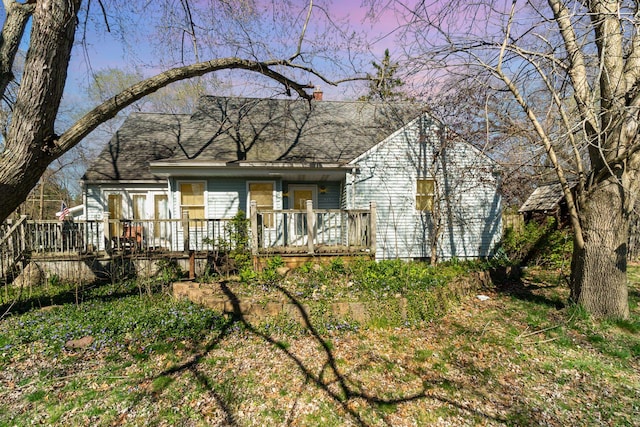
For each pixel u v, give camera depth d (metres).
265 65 7.53
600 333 5.62
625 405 3.96
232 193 11.32
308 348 5.39
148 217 12.20
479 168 9.77
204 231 11.12
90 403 3.96
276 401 4.08
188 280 8.65
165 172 10.18
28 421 3.65
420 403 4.07
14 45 6.14
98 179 11.62
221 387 4.32
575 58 5.77
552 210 12.68
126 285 8.85
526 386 4.40
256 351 5.29
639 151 5.58
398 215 11.05
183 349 5.32
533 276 9.84
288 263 8.22
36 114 4.75
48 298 7.75
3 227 8.58
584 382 4.45
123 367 4.78
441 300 6.96
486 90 6.64
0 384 4.32
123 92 5.56
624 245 5.95
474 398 4.17
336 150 11.48
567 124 5.45
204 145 11.35
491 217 11.49
